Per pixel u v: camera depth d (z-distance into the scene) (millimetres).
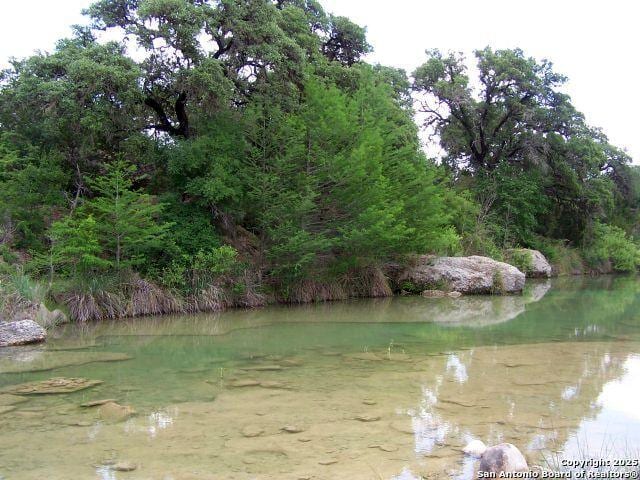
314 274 20453
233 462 5602
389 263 23797
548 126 40031
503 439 6215
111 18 17922
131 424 6805
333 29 25109
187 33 16859
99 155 19062
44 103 16391
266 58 18172
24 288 13594
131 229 15656
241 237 20609
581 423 6770
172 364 10258
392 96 27531
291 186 19219
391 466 5480
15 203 16250
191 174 18703
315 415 7133
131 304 16016
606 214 46812
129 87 16234
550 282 33781
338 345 12180
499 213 38531
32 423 6840
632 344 12336
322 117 19375
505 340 12852
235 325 14945
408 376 9266
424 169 23984
